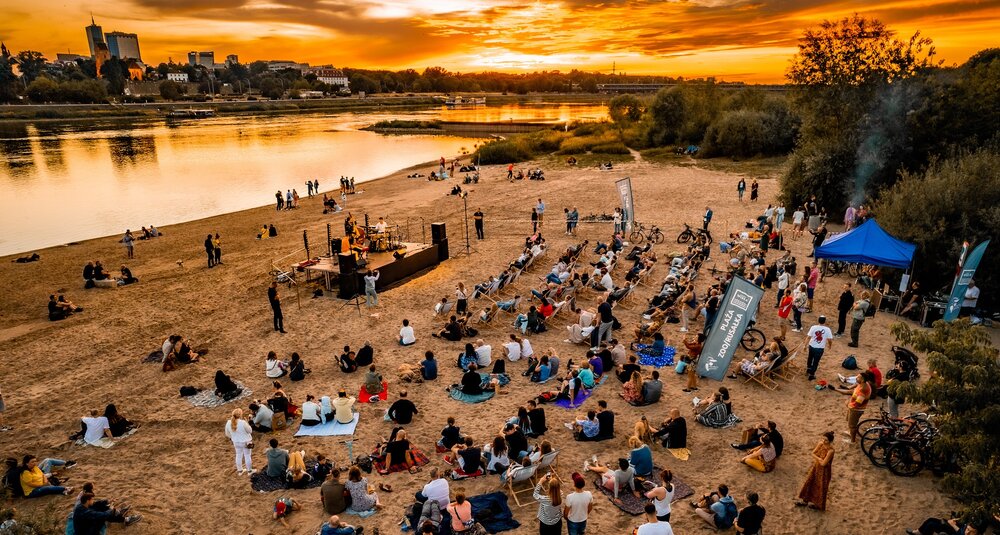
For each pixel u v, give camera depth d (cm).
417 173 5434
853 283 2069
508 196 4006
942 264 1820
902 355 1247
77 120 14375
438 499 916
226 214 3938
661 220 3075
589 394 1345
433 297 2055
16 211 4181
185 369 1553
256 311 1991
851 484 1026
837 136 3112
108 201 4528
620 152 6216
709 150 5703
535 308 1702
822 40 3066
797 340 1605
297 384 1442
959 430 820
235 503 1016
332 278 2306
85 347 1733
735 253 2364
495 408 1296
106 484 1074
